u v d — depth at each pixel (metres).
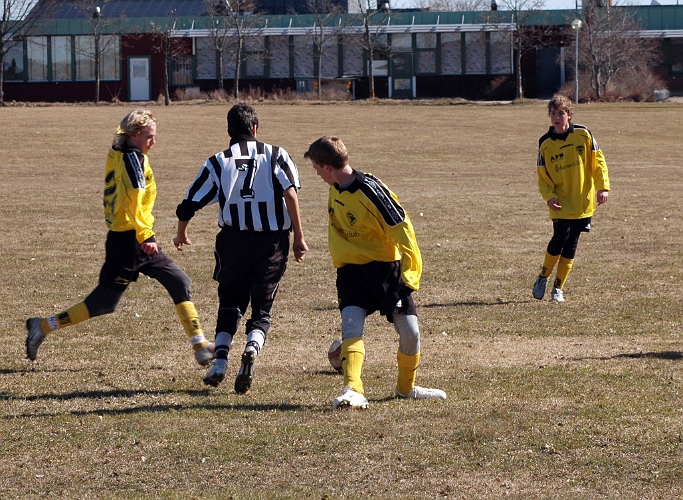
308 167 53.25
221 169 11.63
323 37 120.12
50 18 126.75
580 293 19.72
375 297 10.93
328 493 8.42
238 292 12.00
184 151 60.34
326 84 124.31
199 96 118.25
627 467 9.01
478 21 121.50
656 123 77.19
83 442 9.79
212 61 124.00
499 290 20.17
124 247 12.19
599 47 107.81
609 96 105.62
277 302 18.89
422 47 123.19
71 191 41.03
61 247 26.17
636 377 12.51
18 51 123.31
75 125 74.31
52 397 11.64
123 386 12.23
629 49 111.81
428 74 123.56
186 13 138.88
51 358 13.88
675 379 12.40
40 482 8.72
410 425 10.28
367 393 11.84
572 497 8.28
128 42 123.25
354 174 10.53
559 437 9.86
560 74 123.81
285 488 8.55
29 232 29.16
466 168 52.62
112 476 8.88
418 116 85.88
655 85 109.69
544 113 89.25
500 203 37.09
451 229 30.09
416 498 8.30
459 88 123.25
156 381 12.51
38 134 67.31
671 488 8.49
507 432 10.05
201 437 9.92
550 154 18.16
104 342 15.09
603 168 18.28
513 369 13.09
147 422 10.48
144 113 11.98
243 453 9.43
